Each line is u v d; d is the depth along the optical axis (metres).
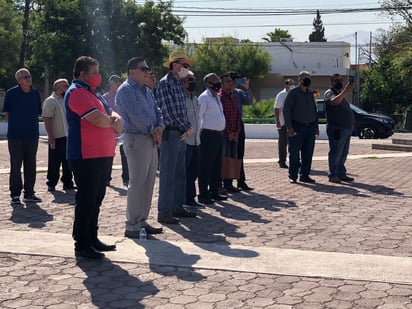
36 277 5.02
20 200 8.45
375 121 23.33
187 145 7.83
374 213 7.59
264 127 23.86
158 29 32.47
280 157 12.57
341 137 10.20
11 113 8.28
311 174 11.46
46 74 32.59
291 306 4.34
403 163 13.34
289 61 49.28
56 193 9.25
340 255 5.61
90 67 5.45
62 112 9.37
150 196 6.42
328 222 7.08
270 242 6.13
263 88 48.91
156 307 4.35
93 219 5.68
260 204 8.27
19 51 32.16
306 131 10.19
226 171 9.03
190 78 7.61
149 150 6.25
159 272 5.15
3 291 4.68
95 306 4.38
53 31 31.38
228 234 6.49
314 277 4.99
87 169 5.42
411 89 41.88
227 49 47.00
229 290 4.69
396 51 43.78
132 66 6.18
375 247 5.91
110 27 31.61
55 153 9.38
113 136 5.60
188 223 7.05
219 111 8.16
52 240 6.18
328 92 10.29
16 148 8.27
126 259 5.51
